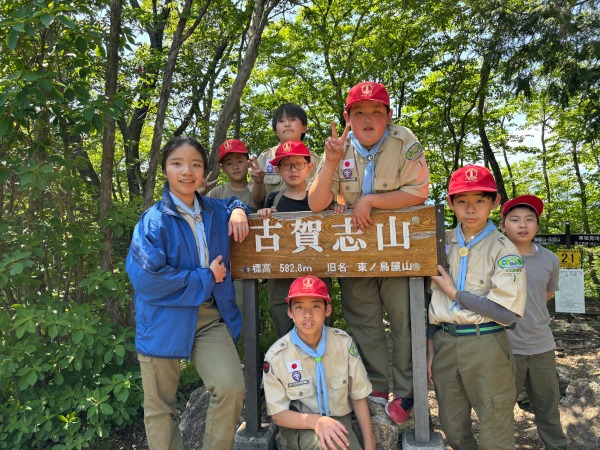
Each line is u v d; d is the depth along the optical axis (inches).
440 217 96.8
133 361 155.4
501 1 301.9
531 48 290.4
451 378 96.2
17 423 125.5
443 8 341.4
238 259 104.5
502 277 91.0
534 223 114.6
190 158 91.7
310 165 116.6
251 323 106.6
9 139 141.0
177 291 85.8
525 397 155.9
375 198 97.2
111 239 157.1
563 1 279.6
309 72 380.8
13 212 156.5
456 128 434.0
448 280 95.8
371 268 99.2
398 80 394.3
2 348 129.1
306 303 91.4
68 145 155.9
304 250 101.7
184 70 268.5
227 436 88.7
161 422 92.8
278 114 134.8
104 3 149.5
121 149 339.3
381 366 108.7
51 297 143.0
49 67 145.1
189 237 90.9
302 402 93.9
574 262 255.6
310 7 376.2
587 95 295.1
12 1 129.9
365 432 93.4
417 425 99.6
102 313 165.0
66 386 133.6
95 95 154.1
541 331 114.0
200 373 90.2
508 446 92.8
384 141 100.6
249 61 191.9
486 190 92.4
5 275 125.5
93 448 132.5
